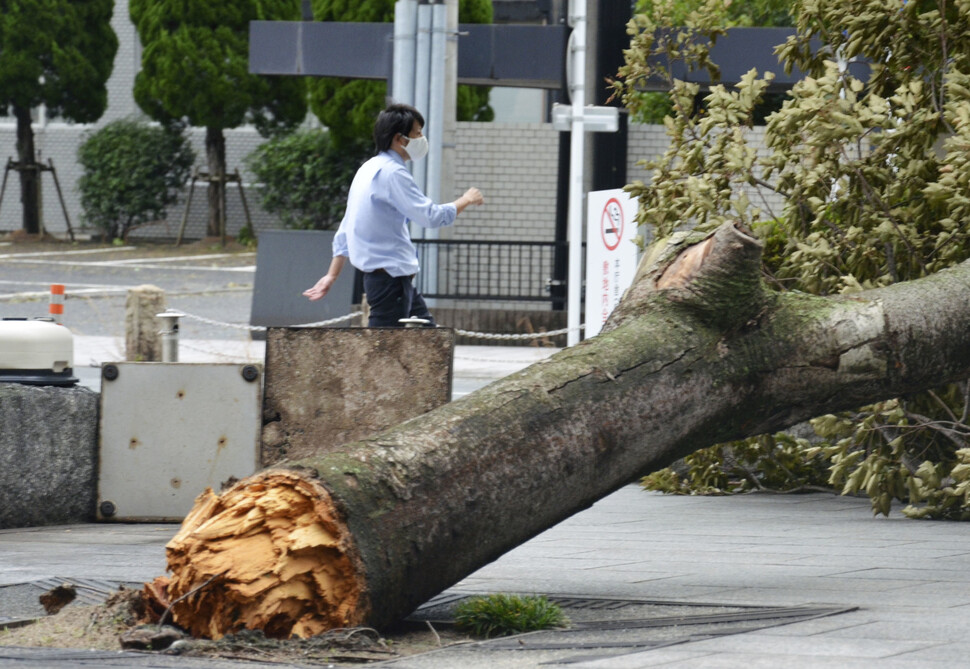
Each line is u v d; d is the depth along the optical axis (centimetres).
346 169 5697
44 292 4122
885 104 1153
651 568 914
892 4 1204
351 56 3422
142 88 5991
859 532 1120
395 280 1177
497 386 762
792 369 839
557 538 1084
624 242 1803
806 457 1324
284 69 3450
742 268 811
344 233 1226
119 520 1218
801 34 1307
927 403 1177
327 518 664
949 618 695
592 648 632
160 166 6262
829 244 1241
